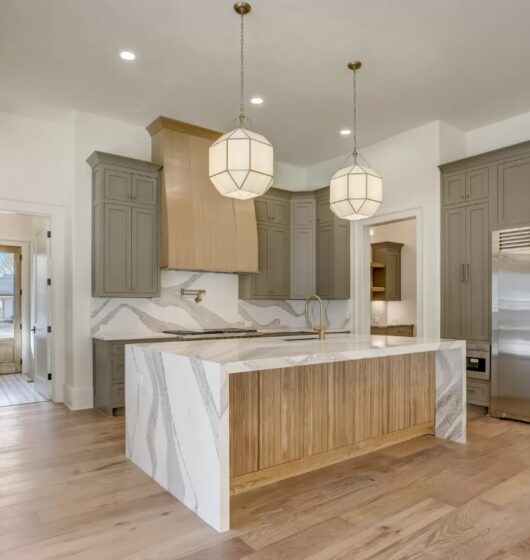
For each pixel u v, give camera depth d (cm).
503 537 226
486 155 489
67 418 458
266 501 266
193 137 552
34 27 353
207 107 499
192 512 253
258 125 551
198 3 326
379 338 392
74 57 397
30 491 280
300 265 668
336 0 324
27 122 523
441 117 527
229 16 341
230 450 274
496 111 512
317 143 612
